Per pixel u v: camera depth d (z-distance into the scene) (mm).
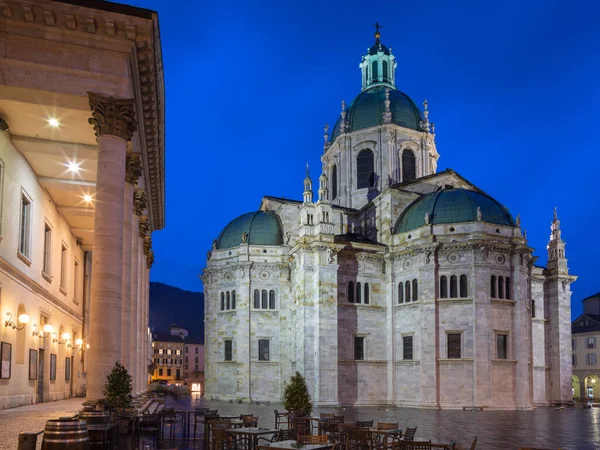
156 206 51062
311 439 21531
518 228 72812
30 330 38812
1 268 32344
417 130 92500
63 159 37750
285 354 80312
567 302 87812
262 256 82312
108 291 26688
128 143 31312
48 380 44188
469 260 70188
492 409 66938
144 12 27094
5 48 26516
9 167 34031
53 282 46062
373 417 53688
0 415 30281
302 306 72125
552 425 46312
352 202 90688
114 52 27500
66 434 17812
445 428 42500
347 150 92375
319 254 71438
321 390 69062
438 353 69438
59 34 26906
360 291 75188
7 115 31672
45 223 43656
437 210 73938
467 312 69125
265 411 58906
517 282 71188
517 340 69938
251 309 81125
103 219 26891
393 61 102125
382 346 74938
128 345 34438
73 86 27000
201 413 31047
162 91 36375
